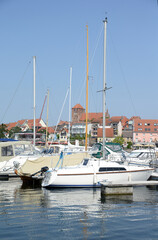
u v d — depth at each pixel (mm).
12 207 14703
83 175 20641
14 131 102062
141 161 28312
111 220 12406
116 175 21109
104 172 20891
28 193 18688
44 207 14711
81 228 11359
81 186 20578
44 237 10383
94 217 12867
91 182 20719
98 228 11375
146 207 14703
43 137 53281
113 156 25859
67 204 15438
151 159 27578
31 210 14078
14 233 10758
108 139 121312
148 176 22172
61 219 12523
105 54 26891
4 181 24406
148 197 17297
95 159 22609
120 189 17766
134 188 20859
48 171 20734
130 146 96250
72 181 20469
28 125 141750
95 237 10406
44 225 11695
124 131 130750
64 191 19391
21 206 14938
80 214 13352
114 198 16953
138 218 12719
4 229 11188
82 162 22219
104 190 17594
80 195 17969
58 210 14086
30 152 28969
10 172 25688
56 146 34688
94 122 140250
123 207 14719
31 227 11438
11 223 11922
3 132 97125
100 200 16453
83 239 10211
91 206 14961
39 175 23141
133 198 16953
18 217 12789
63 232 10883
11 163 26234
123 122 149625
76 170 20578
